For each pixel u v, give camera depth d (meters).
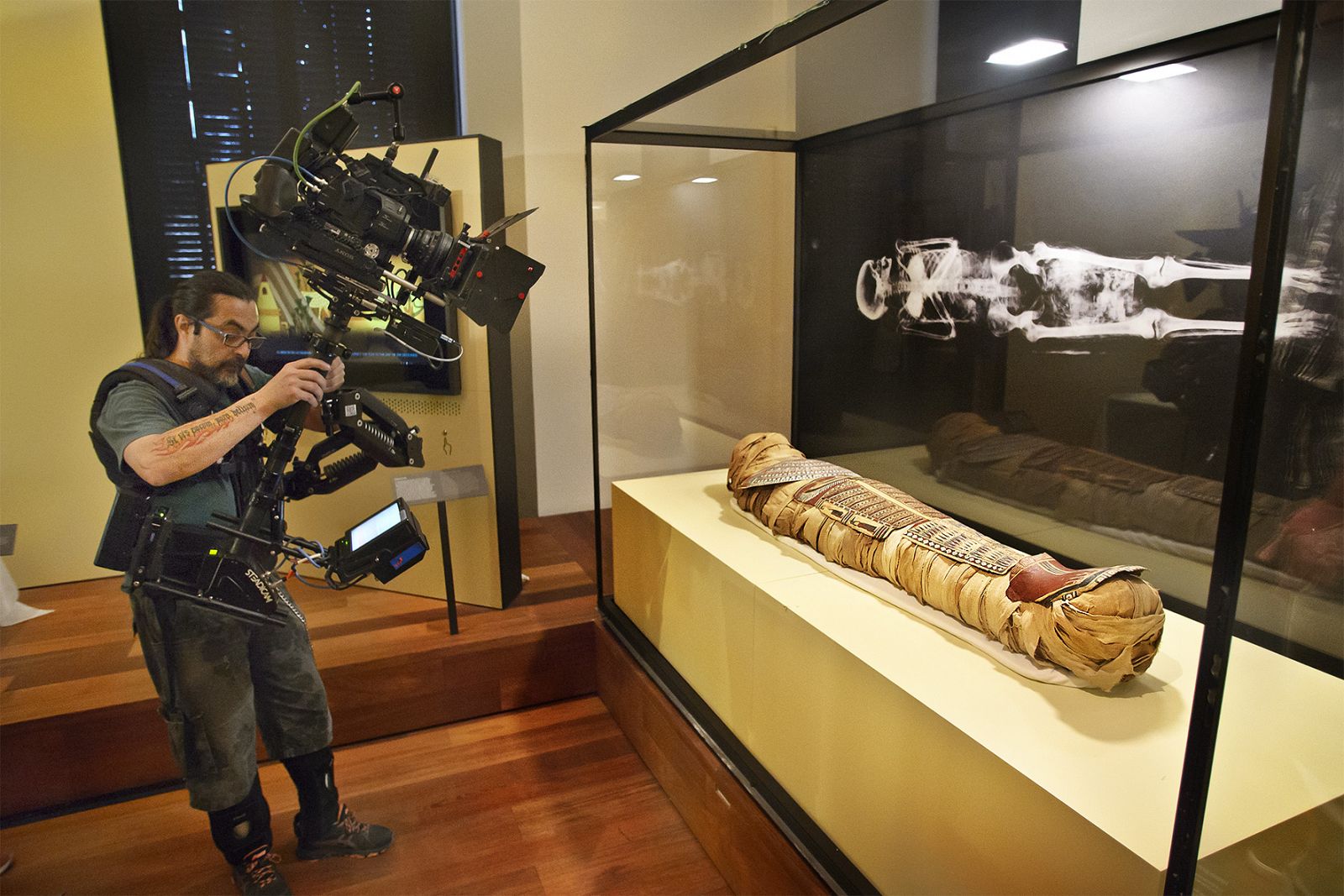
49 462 2.69
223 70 2.97
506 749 2.36
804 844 1.52
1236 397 0.75
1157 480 1.55
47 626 2.47
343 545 1.86
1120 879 0.95
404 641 2.45
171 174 2.95
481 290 1.75
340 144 1.70
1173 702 1.25
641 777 2.23
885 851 1.37
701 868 1.89
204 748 1.63
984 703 1.24
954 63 1.99
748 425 2.92
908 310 2.23
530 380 3.38
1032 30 1.76
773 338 2.79
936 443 2.18
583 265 3.34
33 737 2.04
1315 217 0.75
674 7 3.21
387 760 2.31
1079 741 1.15
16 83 2.56
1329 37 0.69
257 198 1.70
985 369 1.97
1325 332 0.81
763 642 1.70
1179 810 0.86
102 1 2.75
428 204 1.84
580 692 2.64
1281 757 0.99
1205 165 1.38
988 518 2.03
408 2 3.14
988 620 1.40
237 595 1.58
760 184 2.66
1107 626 1.21
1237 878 0.93
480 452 2.52
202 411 1.59
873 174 2.29
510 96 3.13
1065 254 1.70
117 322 2.74
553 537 3.30
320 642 2.45
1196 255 1.42
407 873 1.88
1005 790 1.10
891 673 1.33
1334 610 1.00
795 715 1.60
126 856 1.95
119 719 2.10
